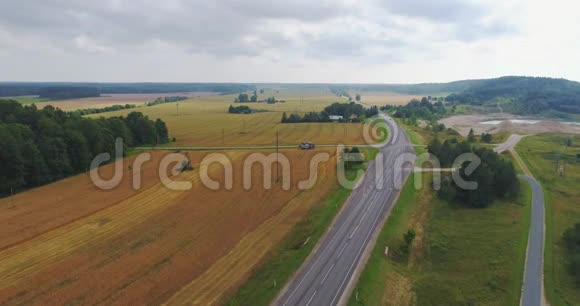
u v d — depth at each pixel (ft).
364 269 179.52
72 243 201.67
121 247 198.08
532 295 171.83
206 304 152.76
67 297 155.63
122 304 151.74
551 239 223.92
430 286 180.14
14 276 170.09
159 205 257.55
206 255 190.90
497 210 269.44
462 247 217.77
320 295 158.61
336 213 246.68
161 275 172.35
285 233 216.33
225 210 249.34
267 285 164.86
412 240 217.97
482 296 171.94
